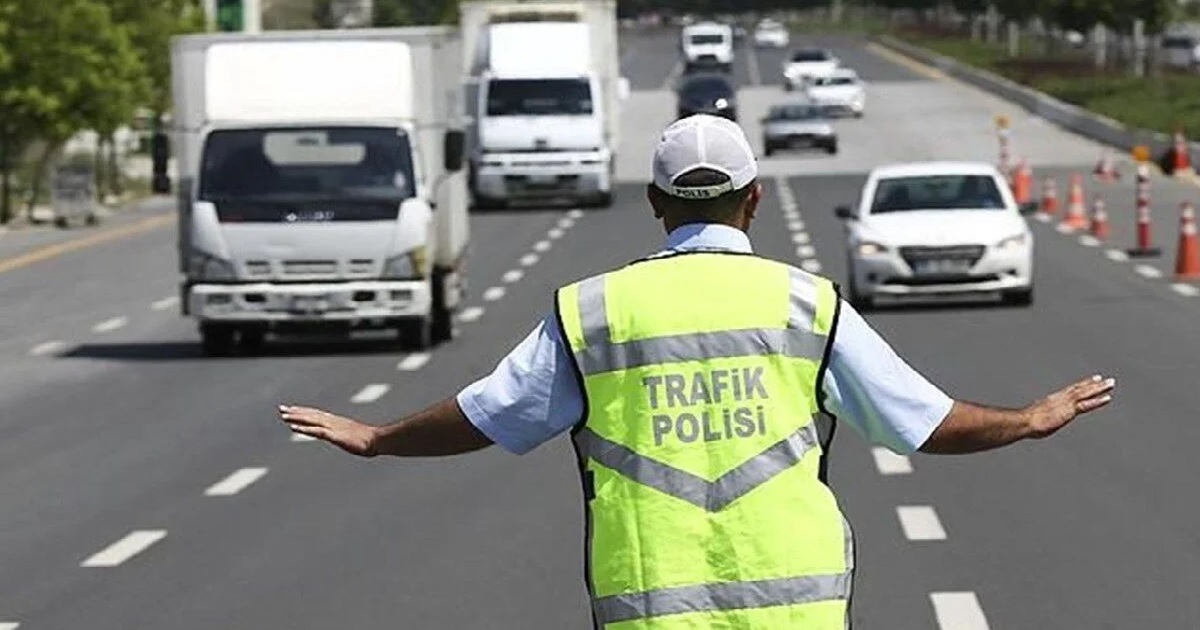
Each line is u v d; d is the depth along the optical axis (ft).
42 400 134.72
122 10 360.07
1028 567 76.89
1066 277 200.54
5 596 76.07
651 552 32.12
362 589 75.87
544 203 319.47
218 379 143.54
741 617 31.96
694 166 33.47
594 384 32.78
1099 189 317.42
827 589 32.12
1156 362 139.03
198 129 156.87
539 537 85.15
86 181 305.73
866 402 33.37
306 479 101.76
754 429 32.35
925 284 174.29
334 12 636.89
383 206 154.30
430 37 159.12
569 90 306.55
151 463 108.17
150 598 75.20
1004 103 532.73
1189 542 81.20
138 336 173.27
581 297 33.09
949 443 33.83
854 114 508.12
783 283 33.04
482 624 69.77
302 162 155.84
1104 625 67.62
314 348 162.20
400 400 130.52
